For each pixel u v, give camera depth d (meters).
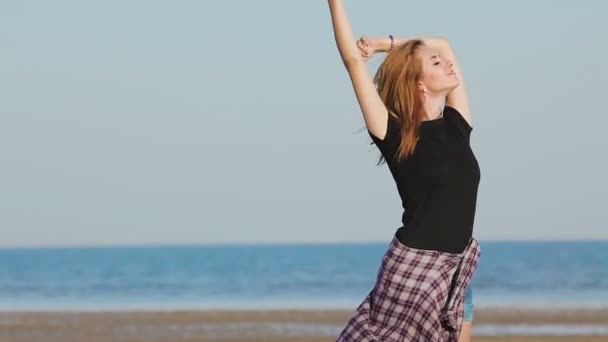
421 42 5.63
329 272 80.62
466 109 5.82
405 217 5.40
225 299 45.03
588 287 49.09
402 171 5.39
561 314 28.44
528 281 55.56
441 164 5.32
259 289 55.44
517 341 21.55
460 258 5.36
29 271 88.38
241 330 24.64
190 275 77.12
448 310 5.25
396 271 5.28
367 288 55.16
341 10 5.53
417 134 5.40
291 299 44.12
